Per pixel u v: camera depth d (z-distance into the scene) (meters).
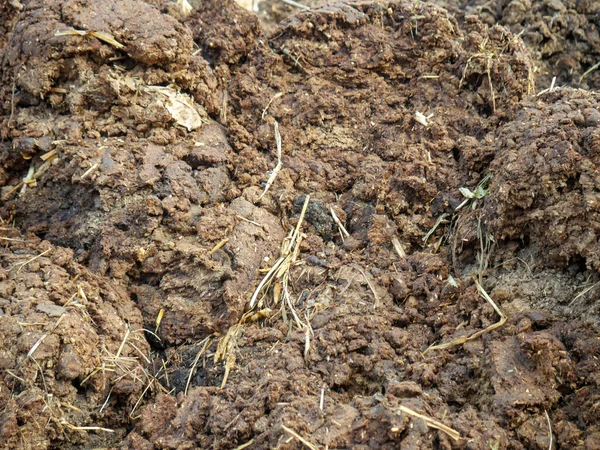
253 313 0.91
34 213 0.99
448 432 0.75
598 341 0.81
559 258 0.87
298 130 1.05
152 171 0.96
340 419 0.77
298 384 0.81
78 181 0.95
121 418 0.85
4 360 0.81
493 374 0.80
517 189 0.88
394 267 0.92
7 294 0.86
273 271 0.93
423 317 0.89
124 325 0.90
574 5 1.28
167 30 1.00
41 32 0.98
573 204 0.86
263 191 0.99
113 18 0.99
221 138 1.03
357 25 1.08
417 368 0.83
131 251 0.92
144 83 1.00
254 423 0.79
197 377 0.88
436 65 1.06
